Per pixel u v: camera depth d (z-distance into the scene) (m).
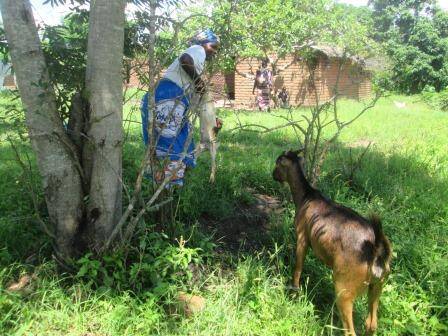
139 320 3.60
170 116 4.18
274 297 4.07
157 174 4.59
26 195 5.08
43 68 3.80
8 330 3.43
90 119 3.96
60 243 4.12
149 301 3.74
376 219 3.46
